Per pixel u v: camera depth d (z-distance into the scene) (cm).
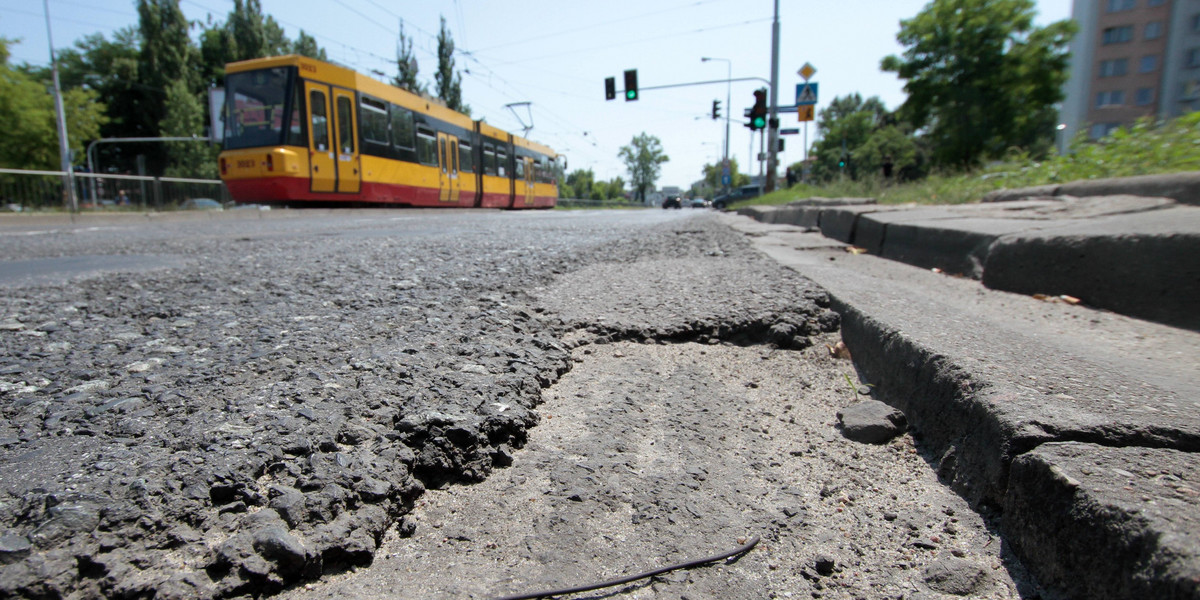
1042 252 303
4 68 3766
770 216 1104
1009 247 322
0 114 3716
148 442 130
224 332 233
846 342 227
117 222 1433
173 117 4666
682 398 180
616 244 562
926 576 103
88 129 4156
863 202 912
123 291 332
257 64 1323
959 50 2750
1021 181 745
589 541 112
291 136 1305
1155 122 662
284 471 119
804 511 123
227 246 603
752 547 112
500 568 105
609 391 182
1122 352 200
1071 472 99
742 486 132
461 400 154
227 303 292
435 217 1384
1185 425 114
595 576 103
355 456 126
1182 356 194
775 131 2239
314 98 1351
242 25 5175
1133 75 4566
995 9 2639
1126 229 266
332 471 120
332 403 151
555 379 190
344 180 1439
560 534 114
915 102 2911
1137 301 255
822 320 243
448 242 606
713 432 158
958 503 123
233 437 131
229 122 1333
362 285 336
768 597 100
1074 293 286
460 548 110
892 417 159
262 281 357
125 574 92
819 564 106
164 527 101
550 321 248
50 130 3866
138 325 250
